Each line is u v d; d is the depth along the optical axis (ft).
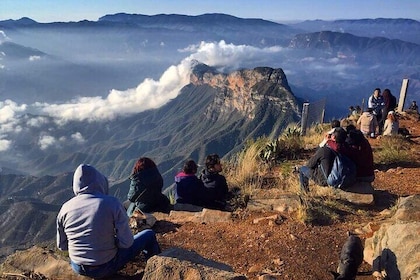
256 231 20.51
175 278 12.36
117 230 13.33
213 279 12.02
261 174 30.53
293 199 23.84
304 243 18.94
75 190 13.52
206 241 19.84
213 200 25.35
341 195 23.53
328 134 28.60
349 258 15.38
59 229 13.61
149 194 23.80
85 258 13.26
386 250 15.44
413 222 15.70
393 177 29.19
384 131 42.16
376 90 46.19
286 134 43.16
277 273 16.52
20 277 14.84
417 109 58.59
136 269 15.70
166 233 20.94
